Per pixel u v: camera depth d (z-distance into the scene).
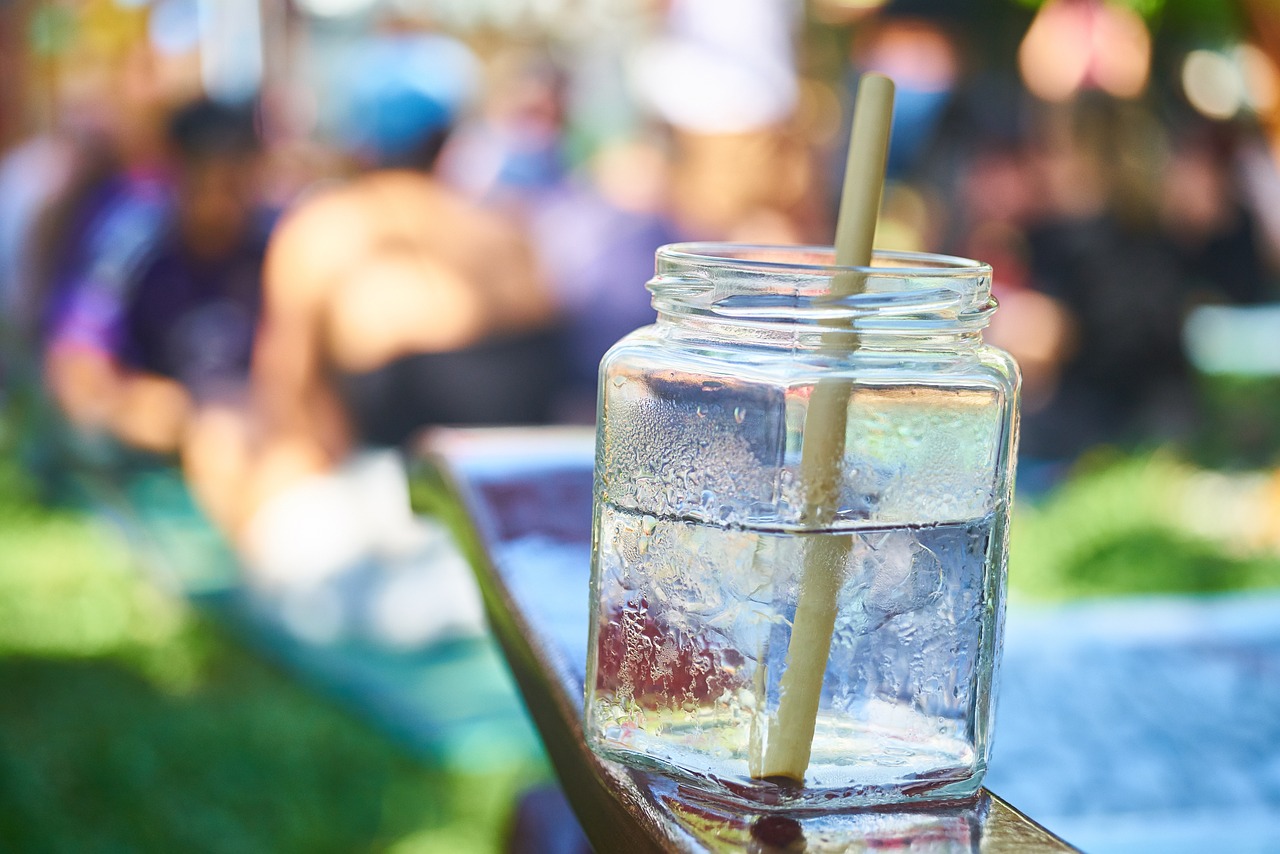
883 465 0.53
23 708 2.84
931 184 4.45
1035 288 4.25
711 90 3.65
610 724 0.58
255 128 3.64
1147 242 4.21
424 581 2.89
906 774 0.53
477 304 2.97
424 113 2.98
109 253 3.55
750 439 0.53
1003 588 0.57
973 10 4.41
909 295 0.54
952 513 0.54
